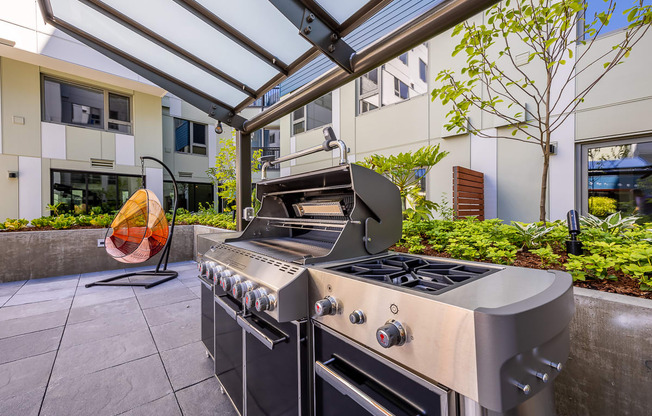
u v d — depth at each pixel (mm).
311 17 1297
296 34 1587
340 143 1383
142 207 3982
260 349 1238
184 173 9211
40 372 1779
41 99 6418
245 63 1922
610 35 3316
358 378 853
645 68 3154
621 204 3379
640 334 938
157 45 1797
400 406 738
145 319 2590
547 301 629
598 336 1024
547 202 3820
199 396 1589
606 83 3371
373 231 1288
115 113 7457
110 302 3029
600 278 1244
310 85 1804
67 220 4598
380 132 5707
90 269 4309
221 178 6078
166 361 1914
